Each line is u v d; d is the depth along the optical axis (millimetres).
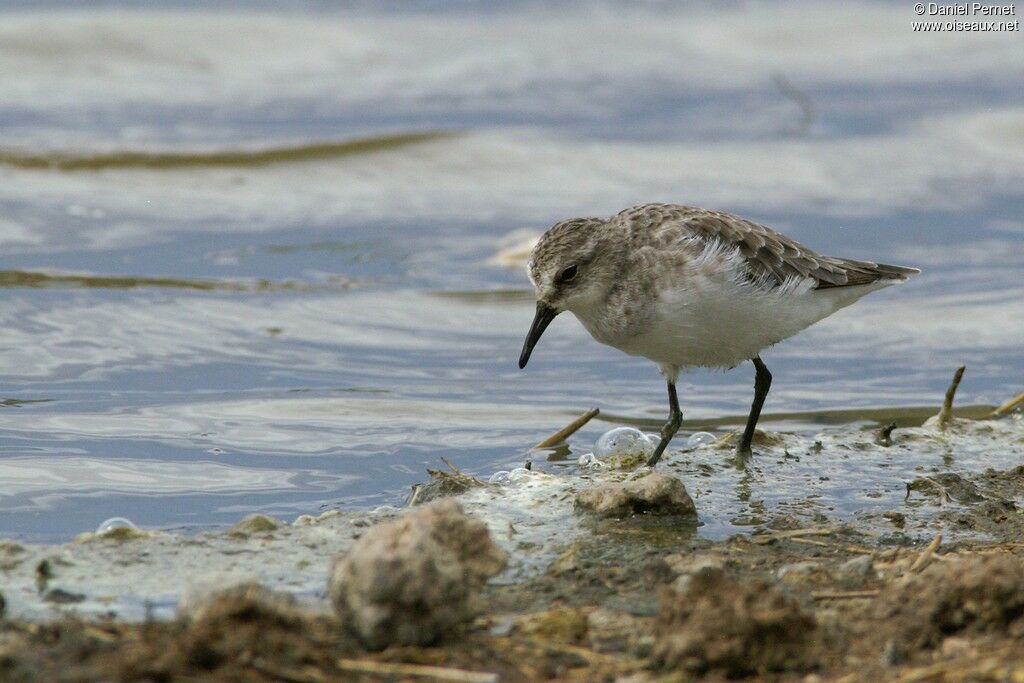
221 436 11461
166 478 10375
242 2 27500
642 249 10273
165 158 20703
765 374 10906
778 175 21094
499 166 21219
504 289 16484
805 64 26375
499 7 28906
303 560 8297
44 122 21984
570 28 28078
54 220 18109
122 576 7902
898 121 23391
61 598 7516
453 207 19578
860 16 28062
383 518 9117
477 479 10055
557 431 11945
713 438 11742
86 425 11578
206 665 6094
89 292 15359
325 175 20672
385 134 21922
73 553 8242
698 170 21266
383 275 16797
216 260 16953
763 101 24453
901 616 6879
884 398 13195
